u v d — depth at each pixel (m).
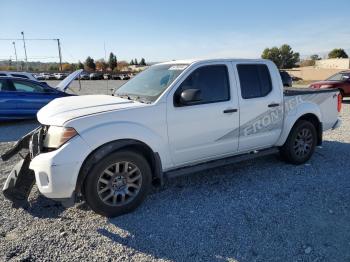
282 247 3.17
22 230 3.46
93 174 3.57
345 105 14.37
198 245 3.21
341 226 3.55
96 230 3.49
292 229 3.49
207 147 4.46
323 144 6.98
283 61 91.94
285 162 5.68
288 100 5.31
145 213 3.87
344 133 8.12
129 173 3.83
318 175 5.10
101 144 3.58
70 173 3.44
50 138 3.59
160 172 4.04
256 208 3.98
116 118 3.71
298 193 4.41
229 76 4.64
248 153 5.07
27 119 10.80
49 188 3.42
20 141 4.53
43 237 3.33
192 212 3.88
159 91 4.17
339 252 3.09
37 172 3.47
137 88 4.61
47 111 3.96
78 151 3.46
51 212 3.88
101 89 29.22
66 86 10.79
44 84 10.74
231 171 5.29
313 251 3.10
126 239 3.32
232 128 4.65
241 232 3.44
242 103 4.71
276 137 5.26
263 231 3.46
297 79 47.09
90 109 3.80
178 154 4.23
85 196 3.64
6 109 9.86
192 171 4.37
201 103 4.35
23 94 10.09
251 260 2.98
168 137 4.08
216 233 3.42
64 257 3.01
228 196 4.33
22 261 2.93
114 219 3.73
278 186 4.66
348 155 6.16
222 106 4.50
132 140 3.78
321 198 4.25
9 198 3.71
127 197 3.86
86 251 3.11
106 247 3.17
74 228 3.52
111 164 3.67
